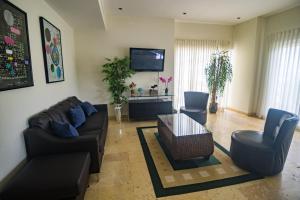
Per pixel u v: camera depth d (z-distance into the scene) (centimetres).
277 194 187
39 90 228
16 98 173
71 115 265
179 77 535
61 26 338
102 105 381
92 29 441
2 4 151
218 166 239
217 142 318
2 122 151
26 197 131
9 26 161
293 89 397
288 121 202
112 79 426
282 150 212
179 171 228
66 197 137
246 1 359
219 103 576
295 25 393
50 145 185
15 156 167
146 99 488
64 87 343
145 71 480
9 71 160
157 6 383
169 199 180
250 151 219
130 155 270
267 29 464
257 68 486
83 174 153
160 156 267
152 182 206
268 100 459
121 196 184
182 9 404
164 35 479
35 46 221
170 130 258
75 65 441
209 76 502
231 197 183
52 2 263
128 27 457
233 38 556
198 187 197
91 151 192
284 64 415
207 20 495
